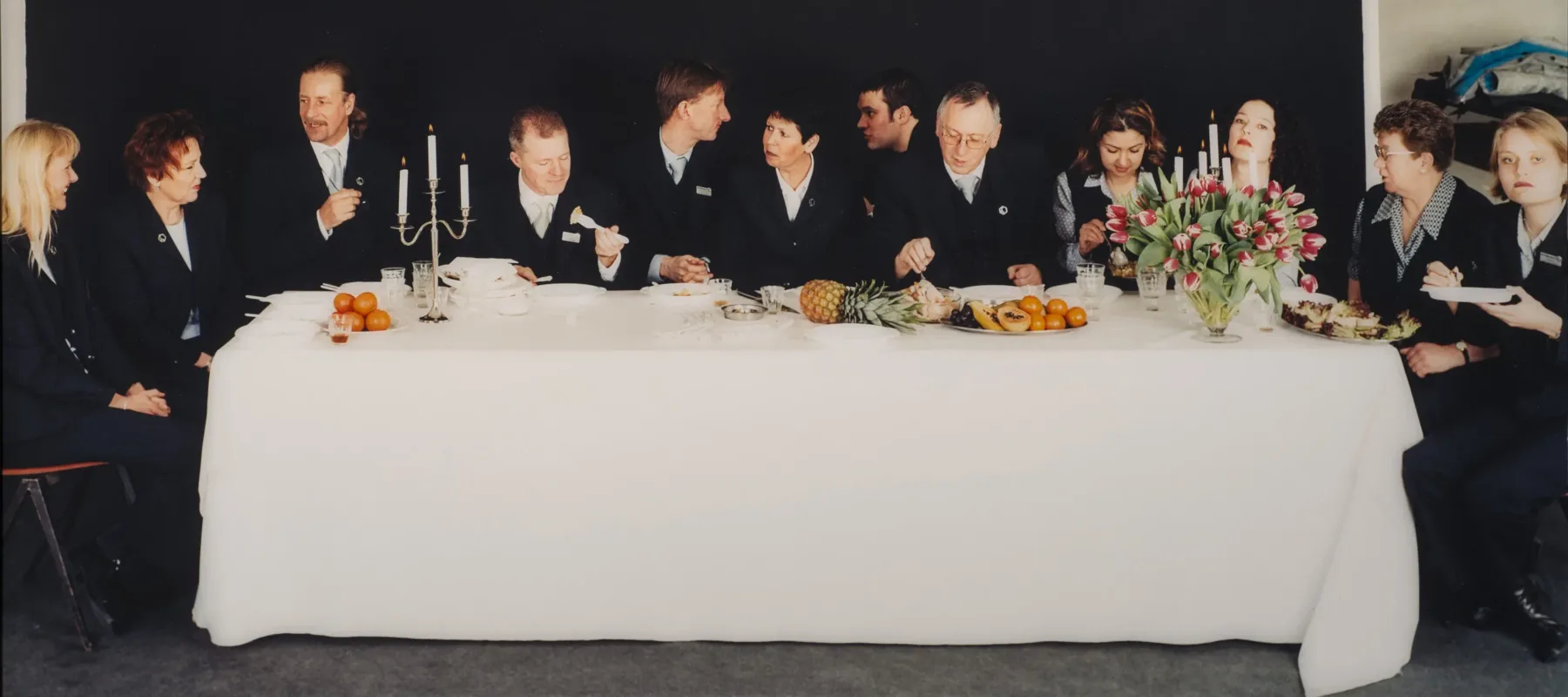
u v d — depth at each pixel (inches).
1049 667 121.9
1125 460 119.8
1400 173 155.3
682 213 194.1
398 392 118.7
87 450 130.1
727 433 119.5
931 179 192.1
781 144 192.2
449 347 120.6
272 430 119.5
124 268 174.9
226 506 120.3
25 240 139.2
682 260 191.6
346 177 190.1
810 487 120.4
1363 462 118.6
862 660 123.4
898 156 192.2
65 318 146.3
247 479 120.3
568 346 121.1
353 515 121.0
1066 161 191.9
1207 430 119.3
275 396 118.9
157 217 177.0
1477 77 187.0
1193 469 119.9
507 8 189.6
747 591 122.8
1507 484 122.7
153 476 137.3
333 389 118.6
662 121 191.8
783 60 191.5
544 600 123.1
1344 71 190.4
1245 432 119.3
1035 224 193.5
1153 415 119.0
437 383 118.5
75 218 177.0
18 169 138.3
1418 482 123.4
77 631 129.9
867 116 191.9
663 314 142.8
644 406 119.0
